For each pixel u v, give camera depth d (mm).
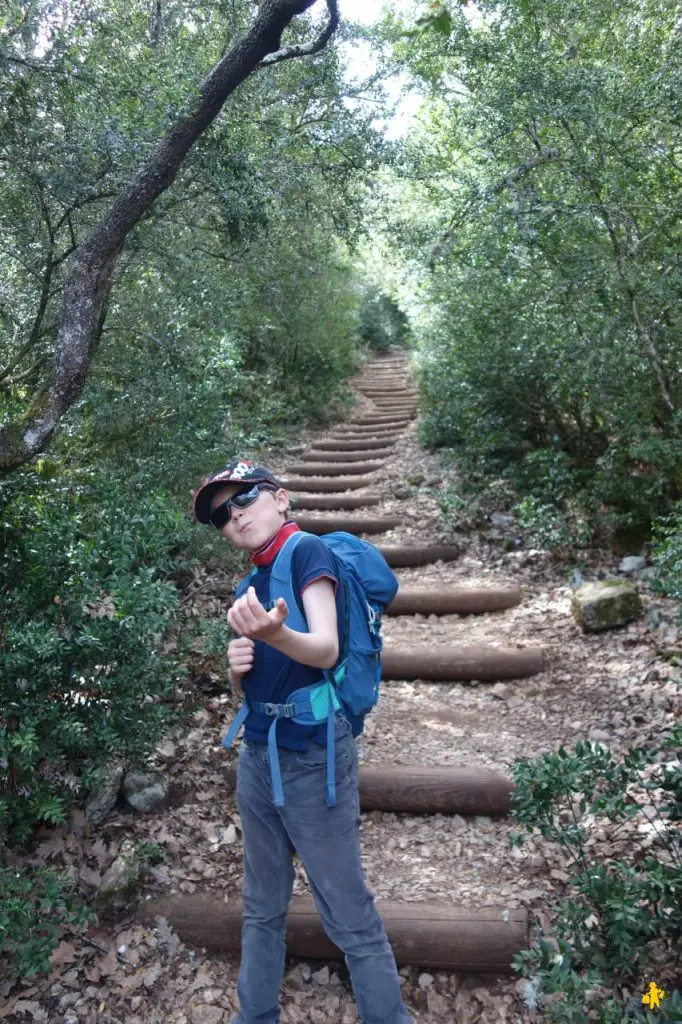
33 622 2588
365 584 2094
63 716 2646
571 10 4742
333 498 7012
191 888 2766
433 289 7426
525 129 4938
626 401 4918
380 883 2797
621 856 2715
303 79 4789
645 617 4383
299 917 2588
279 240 5641
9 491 2896
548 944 2152
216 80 3076
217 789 3264
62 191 3396
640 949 2221
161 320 4605
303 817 1951
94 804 2979
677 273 4508
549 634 4504
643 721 3535
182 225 4660
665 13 4797
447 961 2486
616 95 4445
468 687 4191
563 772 2289
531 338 5641
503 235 4855
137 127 3162
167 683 2975
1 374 3879
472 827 3113
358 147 4840
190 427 4508
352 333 13953
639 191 4629
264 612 1688
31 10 3211
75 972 2477
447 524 6027
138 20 4059
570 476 5504
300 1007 2438
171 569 4344
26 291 4188
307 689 1948
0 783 2652
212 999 2441
